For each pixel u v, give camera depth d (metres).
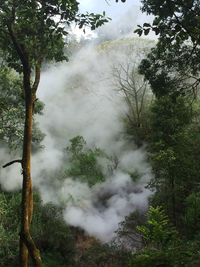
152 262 6.02
